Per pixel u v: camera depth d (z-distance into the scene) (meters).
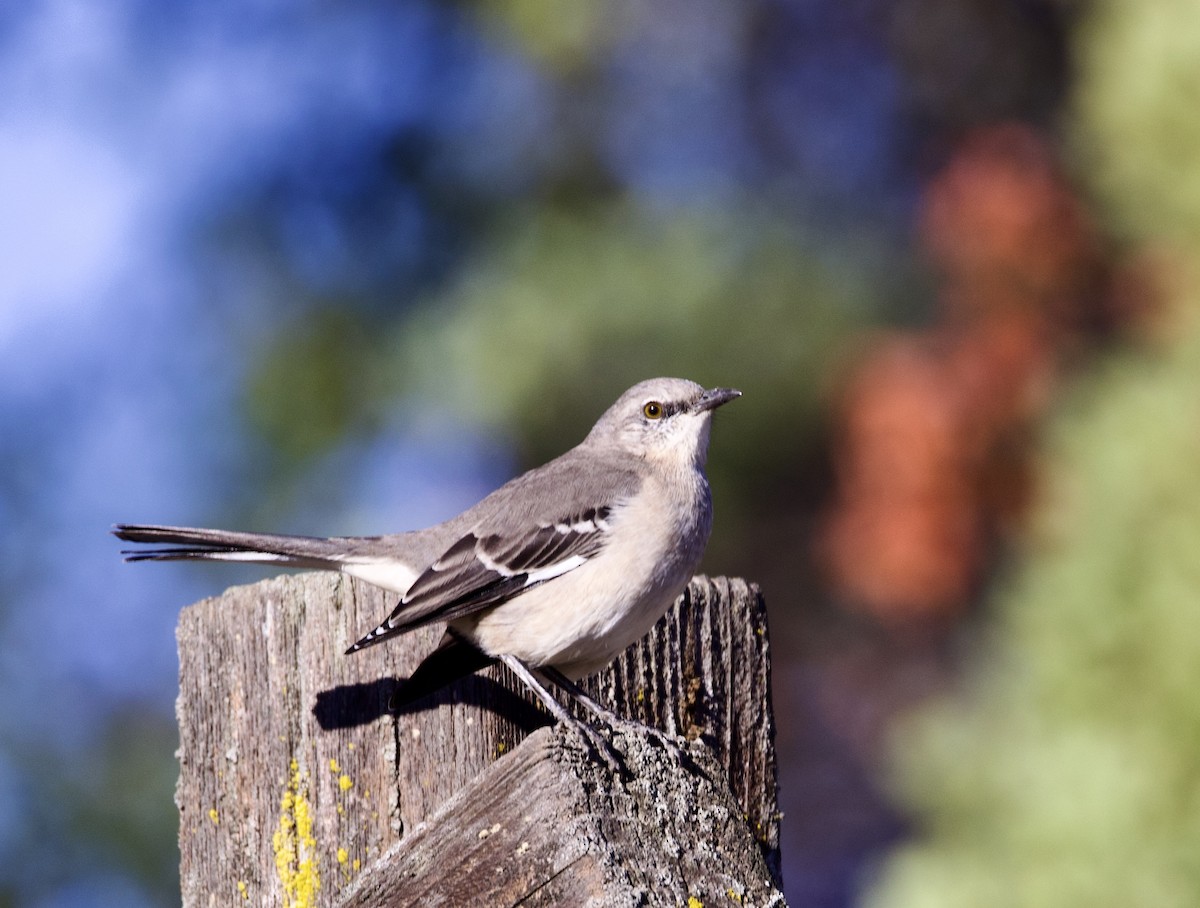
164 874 11.46
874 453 12.95
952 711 8.59
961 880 7.96
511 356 12.96
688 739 6.27
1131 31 8.53
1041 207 12.94
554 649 6.75
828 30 15.86
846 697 16.22
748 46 15.14
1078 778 7.64
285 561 7.32
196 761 6.19
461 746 5.93
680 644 6.76
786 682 16.16
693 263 13.52
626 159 14.42
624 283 13.30
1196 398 7.85
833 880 16.88
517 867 5.04
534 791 5.13
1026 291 13.06
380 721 5.97
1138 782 7.54
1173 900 7.41
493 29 14.11
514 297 13.20
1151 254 9.66
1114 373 8.47
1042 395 12.66
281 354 13.36
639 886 4.95
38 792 11.38
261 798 6.04
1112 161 8.75
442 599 6.51
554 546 7.02
